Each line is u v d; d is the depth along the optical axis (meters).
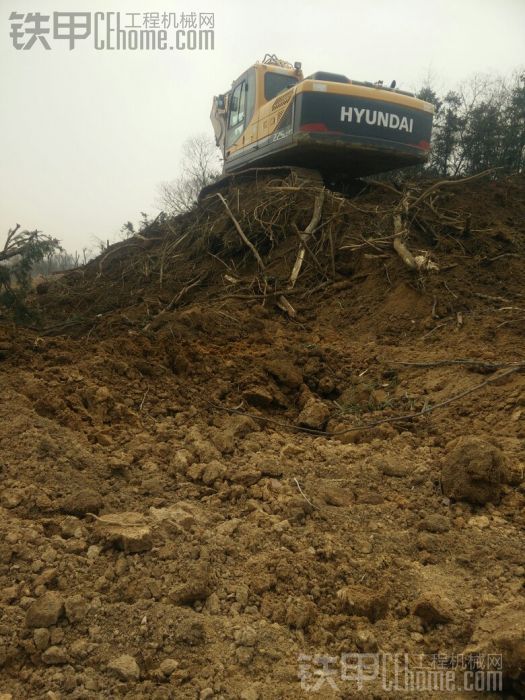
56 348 6.56
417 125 12.59
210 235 13.03
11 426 4.46
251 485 4.41
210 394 6.31
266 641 2.77
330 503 4.22
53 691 2.42
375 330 8.95
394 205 12.75
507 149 21.53
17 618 2.75
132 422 5.35
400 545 3.70
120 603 2.92
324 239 11.38
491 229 12.09
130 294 12.09
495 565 3.45
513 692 2.55
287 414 6.36
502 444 5.01
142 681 2.52
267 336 8.25
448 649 2.82
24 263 7.35
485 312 8.62
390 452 5.11
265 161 13.79
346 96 11.94
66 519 3.62
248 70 14.27
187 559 3.27
